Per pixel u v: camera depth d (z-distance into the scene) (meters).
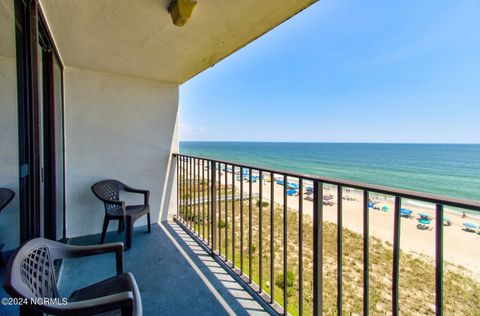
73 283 1.80
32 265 0.90
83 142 2.72
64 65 2.58
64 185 2.62
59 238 2.41
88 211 2.77
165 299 1.62
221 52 2.29
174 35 1.95
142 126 3.07
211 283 1.81
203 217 2.65
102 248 1.20
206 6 1.55
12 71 1.24
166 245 2.47
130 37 1.98
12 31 1.22
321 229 1.21
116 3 1.51
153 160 3.17
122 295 0.79
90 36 1.95
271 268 1.58
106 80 2.83
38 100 1.40
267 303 1.58
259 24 1.79
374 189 0.95
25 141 1.32
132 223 2.43
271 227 1.58
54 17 1.66
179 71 2.81
